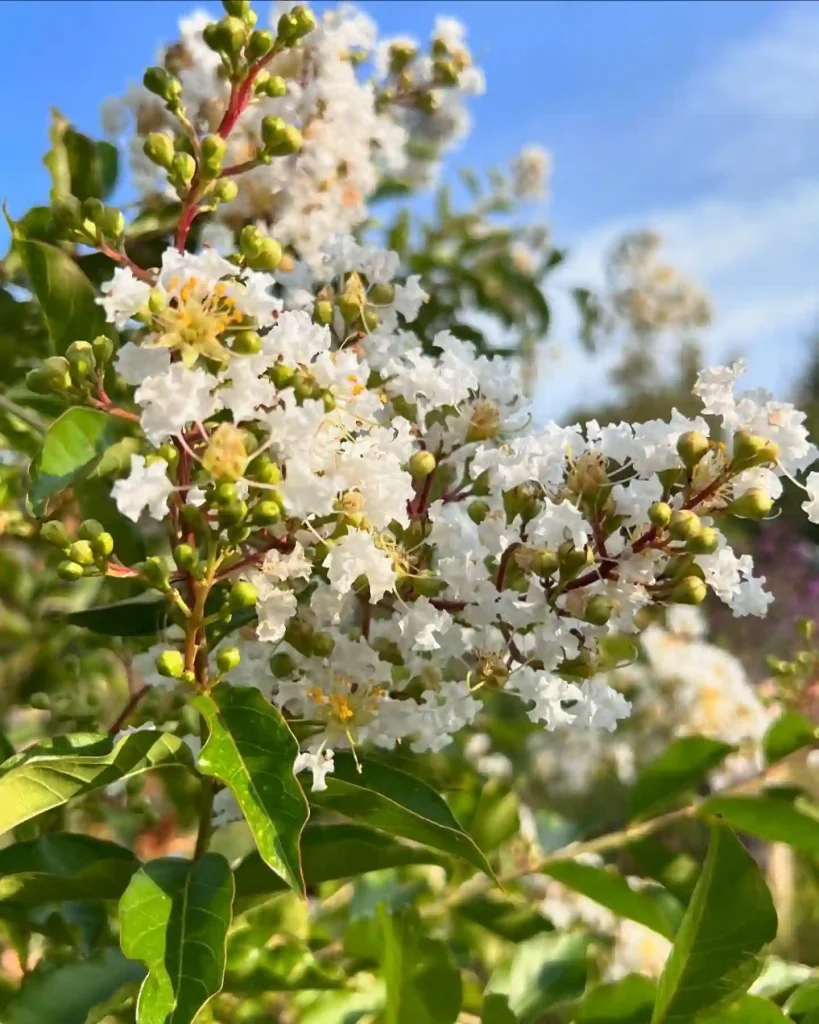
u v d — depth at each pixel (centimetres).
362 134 42
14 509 42
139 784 43
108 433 29
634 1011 33
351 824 32
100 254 40
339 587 28
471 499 33
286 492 26
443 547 30
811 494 28
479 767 59
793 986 37
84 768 27
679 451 28
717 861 31
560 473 29
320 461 27
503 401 34
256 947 32
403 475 28
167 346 26
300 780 30
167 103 32
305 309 36
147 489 25
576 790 71
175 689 35
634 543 29
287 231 40
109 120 42
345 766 30
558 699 30
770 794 41
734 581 29
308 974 32
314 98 40
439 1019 31
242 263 29
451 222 61
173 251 27
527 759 73
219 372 26
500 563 30
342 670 30
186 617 27
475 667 31
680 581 29
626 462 30
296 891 24
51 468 27
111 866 30
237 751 26
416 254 54
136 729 30
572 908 56
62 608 47
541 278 62
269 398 26
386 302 36
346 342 34
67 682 47
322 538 28
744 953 31
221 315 26
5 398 37
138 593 36
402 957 32
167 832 46
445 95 58
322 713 30
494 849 42
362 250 36
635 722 70
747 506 28
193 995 24
